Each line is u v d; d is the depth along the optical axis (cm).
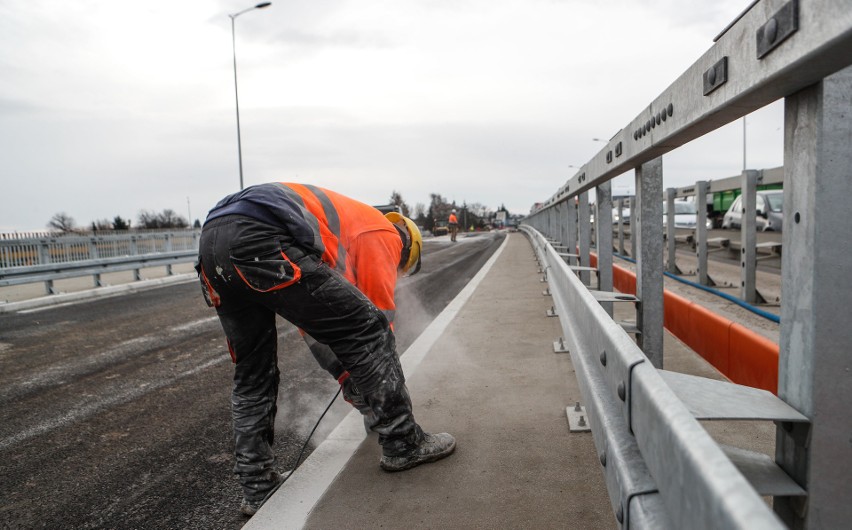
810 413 115
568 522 181
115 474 266
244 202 195
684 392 129
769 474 126
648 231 270
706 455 73
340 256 219
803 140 116
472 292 726
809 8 90
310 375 421
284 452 279
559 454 230
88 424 336
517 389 313
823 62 94
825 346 113
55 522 225
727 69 128
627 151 256
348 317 205
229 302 207
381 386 215
